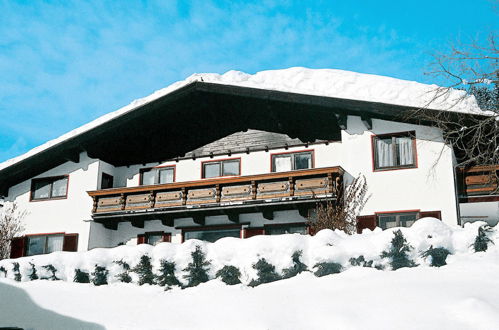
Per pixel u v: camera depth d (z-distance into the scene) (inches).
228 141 762.2
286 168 717.9
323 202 636.1
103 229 770.2
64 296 410.3
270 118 748.6
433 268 370.6
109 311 364.8
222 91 683.4
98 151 776.3
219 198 687.7
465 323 271.3
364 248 393.7
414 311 291.7
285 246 405.1
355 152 633.6
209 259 426.3
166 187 715.4
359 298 322.0
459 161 657.0
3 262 493.7
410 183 601.6
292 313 314.0
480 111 566.9
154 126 792.9
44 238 772.6
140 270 440.8
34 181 807.1
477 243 385.4
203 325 316.5
